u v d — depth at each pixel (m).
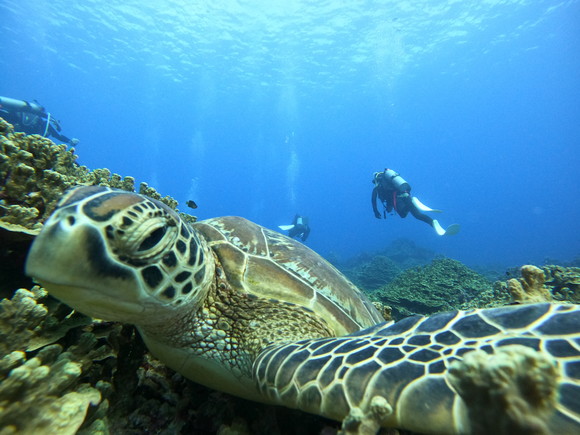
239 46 43.53
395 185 13.73
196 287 1.91
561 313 1.28
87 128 90.12
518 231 104.50
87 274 1.42
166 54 47.03
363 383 1.25
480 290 7.90
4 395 1.17
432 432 1.04
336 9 34.38
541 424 0.83
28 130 10.84
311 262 2.88
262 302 2.30
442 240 65.38
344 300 2.74
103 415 1.51
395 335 1.54
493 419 0.88
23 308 1.58
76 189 1.68
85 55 47.50
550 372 0.85
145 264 1.59
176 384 2.25
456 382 0.94
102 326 2.19
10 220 2.11
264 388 1.56
